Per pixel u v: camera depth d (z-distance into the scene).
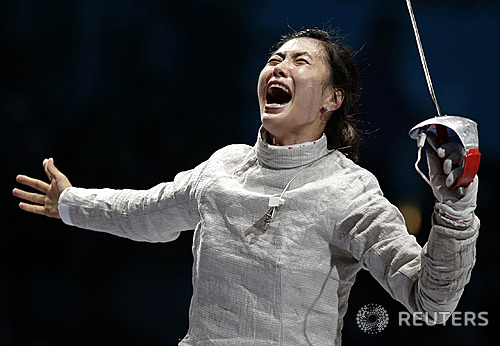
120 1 16.09
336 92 6.50
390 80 15.94
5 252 15.03
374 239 5.78
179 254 15.25
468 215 4.99
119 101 15.89
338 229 5.94
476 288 15.27
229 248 6.11
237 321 5.98
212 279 6.15
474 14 16.03
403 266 5.55
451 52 16.03
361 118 15.68
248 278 6.00
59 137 15.63
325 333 5.96
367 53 16.00
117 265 15.11
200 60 16.22
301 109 6.26
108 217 7.32
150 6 16.16
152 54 16.11
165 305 14.97
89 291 14.95
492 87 16.03
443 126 5.06
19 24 15.89
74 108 15.78
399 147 15.52
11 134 15.53
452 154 4.91
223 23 16.28
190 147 15.89
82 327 14.73
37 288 14.89
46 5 15.95
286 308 5.87
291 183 6.19
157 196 7.04
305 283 5.91
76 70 15.93
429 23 16.08
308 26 16.30
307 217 5.99
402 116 15.78
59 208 7.58
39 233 15.12
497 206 15.84
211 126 16.03
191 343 6.23
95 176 15.52
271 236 5.99
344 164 6.32
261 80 6.46
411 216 15.12
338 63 6.49
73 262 15.02
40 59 15.88
